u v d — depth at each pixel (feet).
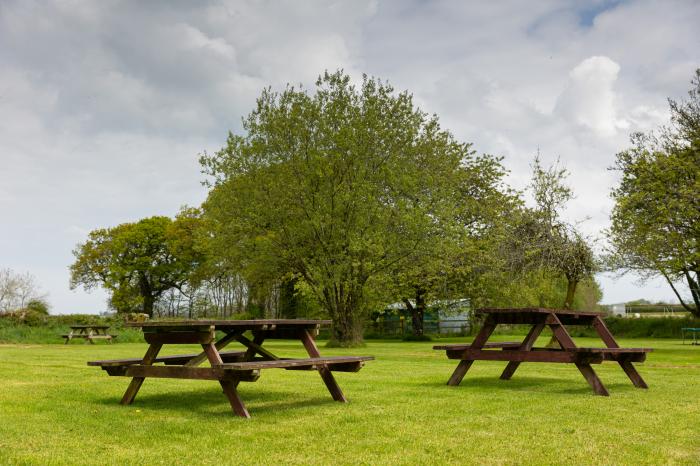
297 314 130.31
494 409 22.79
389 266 81.41
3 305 149.89
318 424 19.53
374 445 16.48
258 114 79.05
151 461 14.70
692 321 117.91
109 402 25.02
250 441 17.07
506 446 16.37
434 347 31.89
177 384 31.42
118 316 126.52
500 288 100.01
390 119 78.28
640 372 39.81
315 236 78.38
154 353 23.72
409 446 16.38
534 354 29.12
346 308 84.12
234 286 140.67
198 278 160.45
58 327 113.50
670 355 60.70
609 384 32.22
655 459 14.97
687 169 67.26
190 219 195.72
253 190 78.59
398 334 147.95
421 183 79.87
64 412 22.12
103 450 15.96
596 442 16.90
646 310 163.94
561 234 72.59
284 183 78.23
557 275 74.38
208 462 14.61
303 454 15.44
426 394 27.40
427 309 119.34
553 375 36.88
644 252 68.08
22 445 16.52
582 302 166.71
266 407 23.49
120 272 193.26
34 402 24.76
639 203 70.18
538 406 23.49
